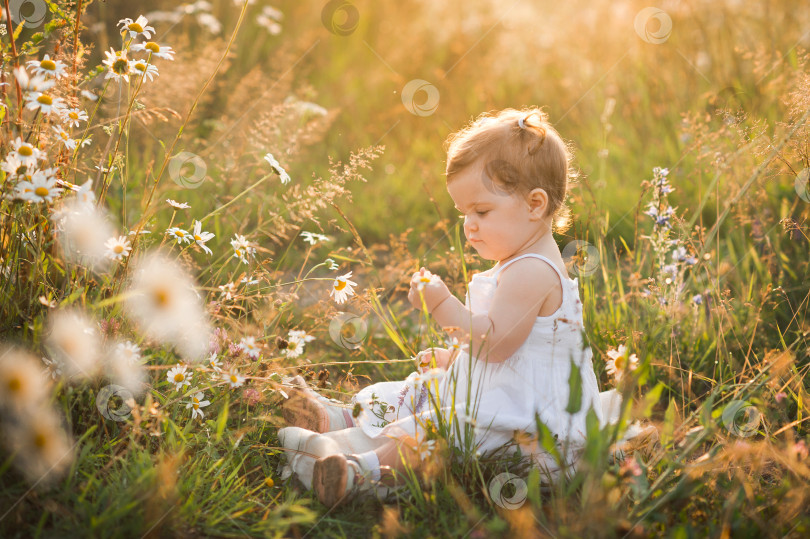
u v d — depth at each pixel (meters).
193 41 5.12
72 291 1.77
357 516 1.64
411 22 6.11
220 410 1.89
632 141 4.38
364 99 5.39
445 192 4.33
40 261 1.72
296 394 1.89
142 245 2.05
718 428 1.74
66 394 1.58
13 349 1.59
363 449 1.82
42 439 1.42
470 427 1.71
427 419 1.73
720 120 3.41
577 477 1.52
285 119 3.50
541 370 1.84
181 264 2.17
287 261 3.24
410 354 2.11
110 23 4.50
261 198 3.02
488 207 1.88
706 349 2.41
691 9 4.47
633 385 1.58
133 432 1.61
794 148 2.41
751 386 1.88
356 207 4.08
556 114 4.86
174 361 1.94
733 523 1.51
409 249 3.73
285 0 6.26
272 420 1.84
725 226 3.34
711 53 4.35
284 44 5.24
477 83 5.21
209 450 1.70
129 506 1.42
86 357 1.56
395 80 5.43
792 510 1.54
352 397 1.97
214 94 4.16
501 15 5.84
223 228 3.05
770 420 1.87
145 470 1.54
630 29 4.96
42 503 1.45
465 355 1.89
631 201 3.81
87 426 1.68
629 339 1.99
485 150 1.88
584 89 4.90
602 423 1.85
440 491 1.67
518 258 1.87
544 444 1.53
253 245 2.10
